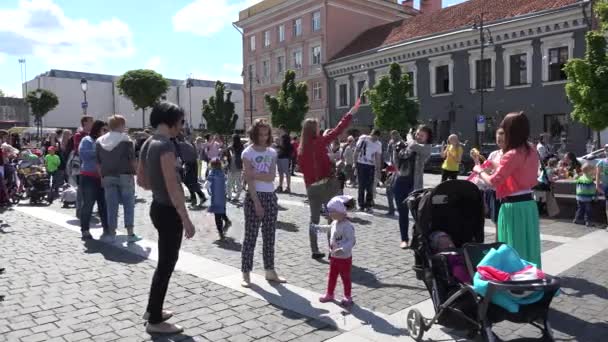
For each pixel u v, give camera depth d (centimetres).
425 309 521
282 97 3812
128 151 860
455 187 471
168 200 455
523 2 3114
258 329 472
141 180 485
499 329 472
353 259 735
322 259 732
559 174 1360
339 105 4344
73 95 7481
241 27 5541
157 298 461
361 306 532
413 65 3594
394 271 669
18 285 609
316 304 537
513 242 516
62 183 1523
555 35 2775
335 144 2023
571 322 488
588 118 1839
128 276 647
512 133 503
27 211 1230
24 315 510
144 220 1093
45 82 7269
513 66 3023
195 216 1107
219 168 873
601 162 983
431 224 479
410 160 805
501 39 3034
